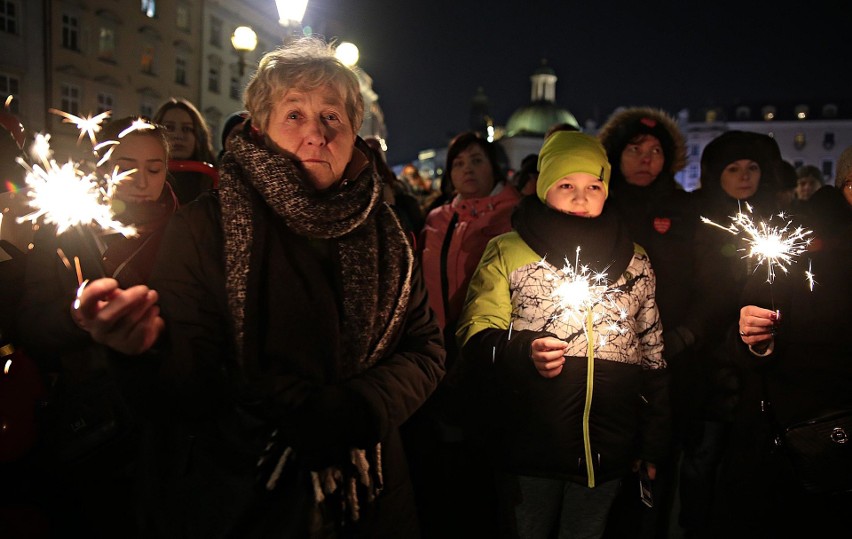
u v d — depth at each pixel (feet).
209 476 4.96
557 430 7.32
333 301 5.12
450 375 9.52
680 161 10.82
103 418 5.86
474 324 7.97
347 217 5.22
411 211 13.61
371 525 5.32
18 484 6.02
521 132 207.92
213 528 4.91
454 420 10.43
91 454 5.90
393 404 5.13
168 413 4.68
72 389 5.95
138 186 7.35
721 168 10.36
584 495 7.64
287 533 4.91
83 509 6.20
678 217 9.82
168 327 4.70
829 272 7.03
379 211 5.81
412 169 33.12
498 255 8.30
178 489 5.01
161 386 4.57
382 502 5.40
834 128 200.44
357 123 5.66
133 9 79.36
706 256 9.48
